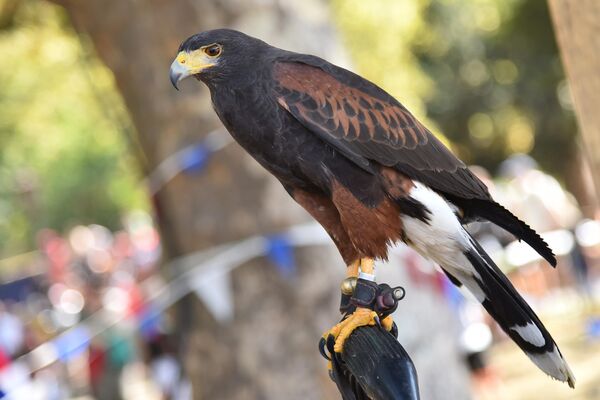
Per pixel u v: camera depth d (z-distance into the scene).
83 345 10.83
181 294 9.68
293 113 4.61
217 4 9.57
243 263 9.42
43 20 14.89
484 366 12.66
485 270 4.67
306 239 9.36
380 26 18.77
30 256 31.28
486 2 31.95
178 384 11.45
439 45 34.78
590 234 20.14
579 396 13.88
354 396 4.14
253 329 9.44
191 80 9.69
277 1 9.66
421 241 4.77
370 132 4.70
